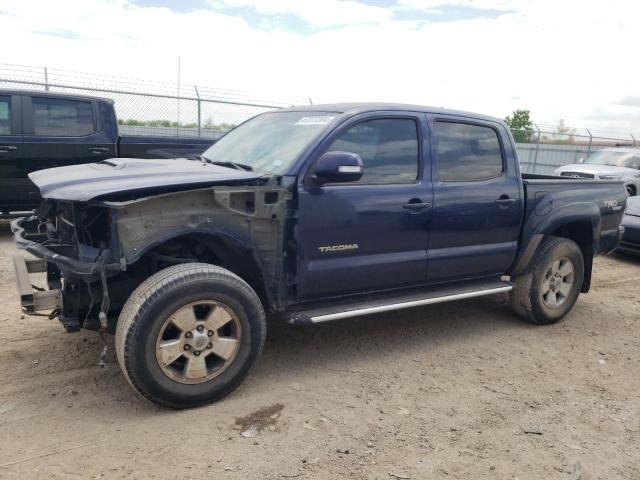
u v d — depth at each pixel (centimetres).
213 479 280
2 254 708
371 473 292
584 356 468
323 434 326
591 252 557
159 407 348
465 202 450
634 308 612
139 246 328
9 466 283
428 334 500
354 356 443
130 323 317
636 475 304
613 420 361
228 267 383
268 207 361
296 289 383
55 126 791
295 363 424
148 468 286
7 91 758
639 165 1520
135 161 408
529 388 402
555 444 329
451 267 458
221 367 350
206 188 341
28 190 785
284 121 450
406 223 420
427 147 436
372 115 411
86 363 403
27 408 340
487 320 545
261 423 335
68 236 377
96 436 313
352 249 399
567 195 523
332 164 358
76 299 361
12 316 486
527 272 513
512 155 490
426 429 338
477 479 293
